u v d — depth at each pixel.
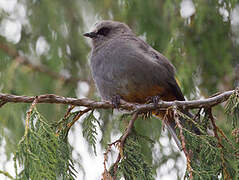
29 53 12.75
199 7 10.36
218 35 11.00
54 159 6.45
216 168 6.75
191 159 6.76
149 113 8.54
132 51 9.79
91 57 10.79
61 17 12.38
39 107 11.92
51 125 7.48
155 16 11.41
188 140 6.87
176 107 7.39
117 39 10.46
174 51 10.92
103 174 6.78
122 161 7.07
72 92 12.76
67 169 7.12
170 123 9.56
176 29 10.82
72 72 13.05
